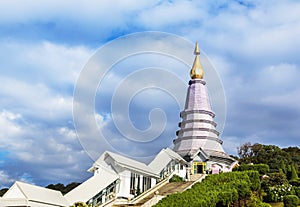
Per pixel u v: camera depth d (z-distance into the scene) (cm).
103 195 4484
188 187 4641
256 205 3831
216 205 3622
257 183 4347
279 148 8656
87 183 4609
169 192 4603
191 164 6462
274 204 4250
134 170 4803
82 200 4316
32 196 3891
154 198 4062
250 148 8712
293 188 4469
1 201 3791
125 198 4609
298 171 6694
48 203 4006
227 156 6806
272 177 4675
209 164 6462
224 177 4381
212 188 3912
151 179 5238
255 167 5322
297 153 9225
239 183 3909
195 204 3353
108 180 4578
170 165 5753
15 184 3934
